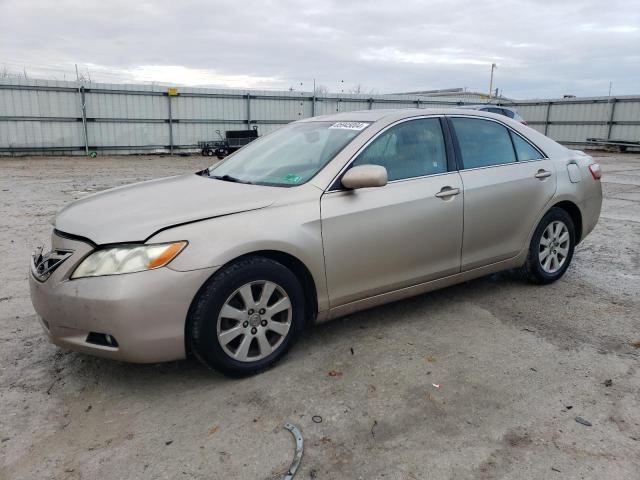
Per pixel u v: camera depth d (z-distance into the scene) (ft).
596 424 8.90
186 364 11.07
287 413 9.25
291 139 13.53
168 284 9.25
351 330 12.67
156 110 75.10
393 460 8.03
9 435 8.68
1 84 65.16
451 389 10.02
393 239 11.91
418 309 14.01
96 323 9.20
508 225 14.19
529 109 102.22
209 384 10.25
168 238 9.43
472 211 13.28
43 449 8.34
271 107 82.99
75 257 9.55
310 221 10.73
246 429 8.81
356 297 11.74
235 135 75.10
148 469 7.88
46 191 35.58
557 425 8.87
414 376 10.50
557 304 14.34
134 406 9.53
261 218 10.28
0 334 12.41
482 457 8.09
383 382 10.28
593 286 15.84
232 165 13.62
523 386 10.12
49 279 9.71
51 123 68.80
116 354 9.34
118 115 72.69
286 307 10.71
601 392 9.90
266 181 11.79
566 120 96.78
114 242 9.36
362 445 8.38
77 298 9.27
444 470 7.81
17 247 20.16
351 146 11.82
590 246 20.83
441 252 12.89
